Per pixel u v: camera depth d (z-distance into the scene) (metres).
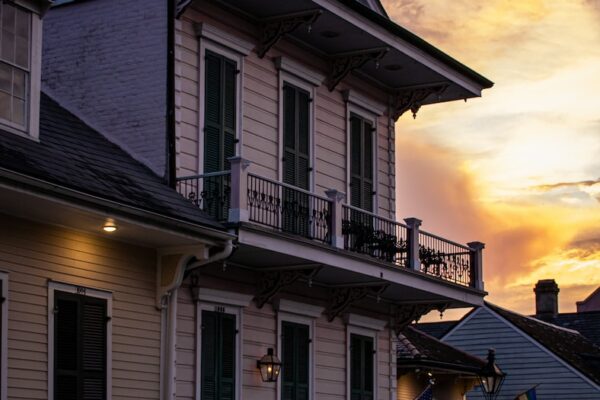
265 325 24.03
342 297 25.88
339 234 24.02
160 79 22.47
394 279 25.47
